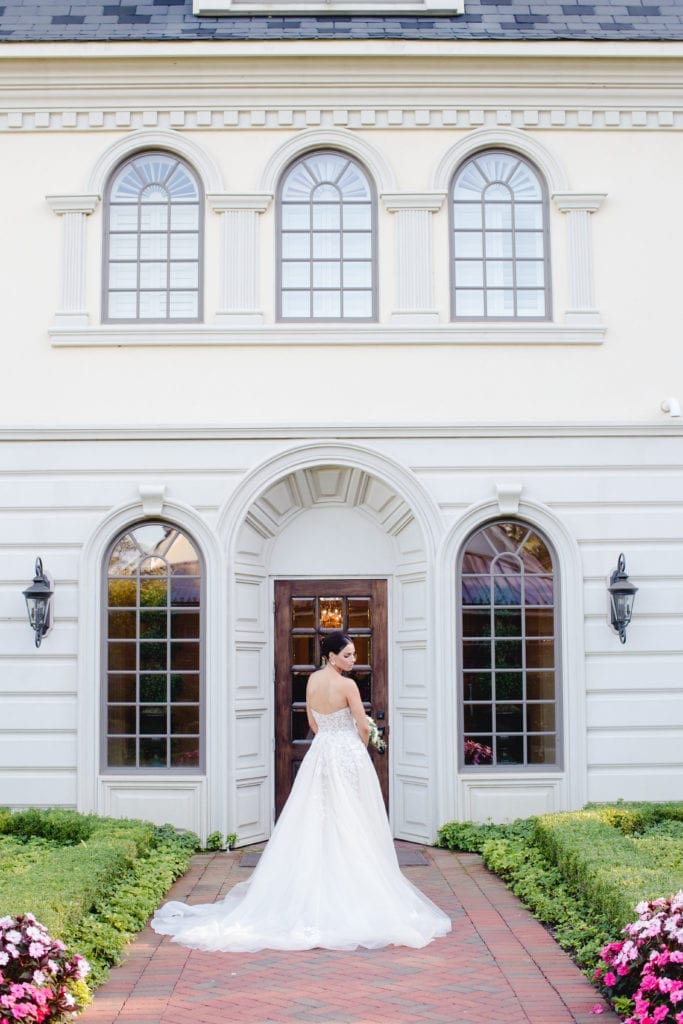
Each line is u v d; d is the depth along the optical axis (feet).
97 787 33.96
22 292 35.22
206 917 25.39
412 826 35.19
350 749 25.70
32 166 35.53
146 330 34.86
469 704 34.91
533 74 35.78
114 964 22.36
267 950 23.34
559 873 27.66
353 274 35.88
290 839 25.34
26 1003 17.67
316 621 36.68
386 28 35.99
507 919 25.67
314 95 35.78
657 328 35.60
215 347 35.14
